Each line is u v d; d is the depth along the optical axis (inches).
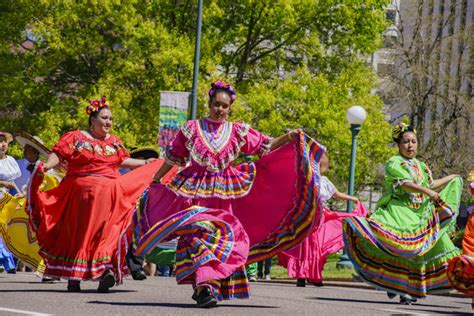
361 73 1359.5
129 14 1234.6
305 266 586.2
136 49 1228.5
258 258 331.9
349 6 1346.0
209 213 309.3
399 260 420.8
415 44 1478.8
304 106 1274.6
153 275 657.6
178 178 324.8
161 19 1304.1
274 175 330.3
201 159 322.3
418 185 416.2
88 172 383.9
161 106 932.0
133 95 1275.8
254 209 330.0
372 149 1314.0
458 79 1496.1
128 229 379.6
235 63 1375.5
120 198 385.4
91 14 1253.1
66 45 1252.5
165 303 320.8
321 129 1264.8
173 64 1217.4
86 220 377.1
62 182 386.3
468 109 1435.8
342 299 425.7
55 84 1397.6
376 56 1886.1
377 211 424.5
